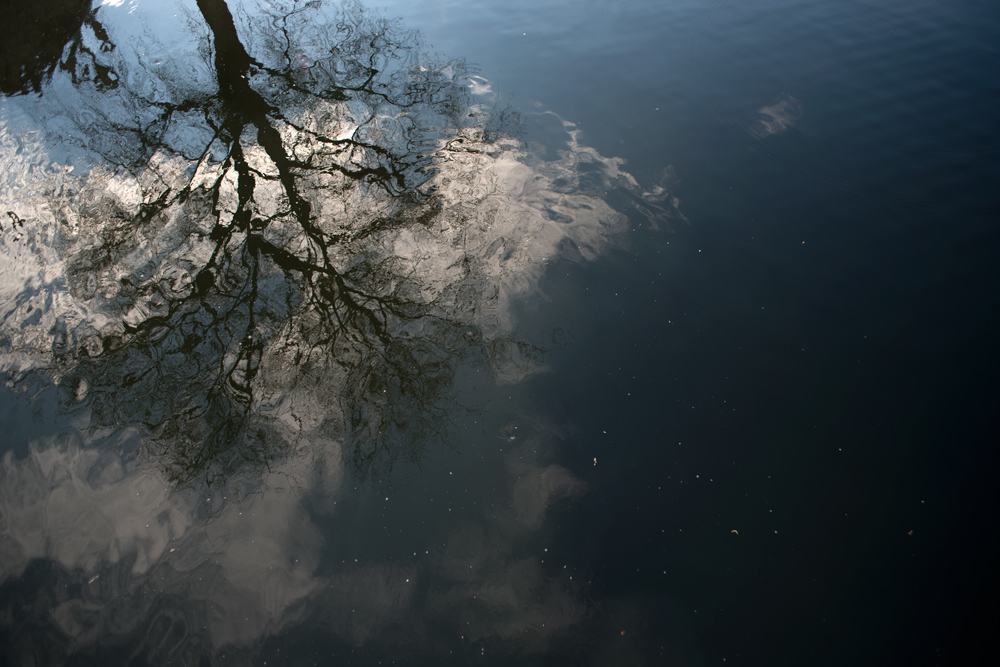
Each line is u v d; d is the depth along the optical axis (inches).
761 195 297.6
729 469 200.2
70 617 179.8
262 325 252.7
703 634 170.6
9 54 454.9
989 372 212.7
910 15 437.4
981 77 361.7
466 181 318.3
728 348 232.8
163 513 199.6
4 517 201.5
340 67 418.6
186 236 294.2
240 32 462.6
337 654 171.8
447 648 172.6
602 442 211.8
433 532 194.1
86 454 215.5
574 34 454.3
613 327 245.4
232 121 370.9
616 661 168.6
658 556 185.3
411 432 216.8
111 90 404.5
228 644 173.8
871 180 298.0
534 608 179.0
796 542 182.9
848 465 196.2
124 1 512.4
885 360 221.5
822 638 165.6
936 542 177.6
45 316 261.9
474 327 249.4
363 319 253.4
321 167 331.6
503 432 216.5
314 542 192.9
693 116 357.1
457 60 426.9
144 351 246.1
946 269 250.1
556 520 195.2
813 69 390.9
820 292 247.8
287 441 215.2
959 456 193.3
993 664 155.6
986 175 292.0
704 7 480.4
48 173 340.8
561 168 325.4
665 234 282.4
